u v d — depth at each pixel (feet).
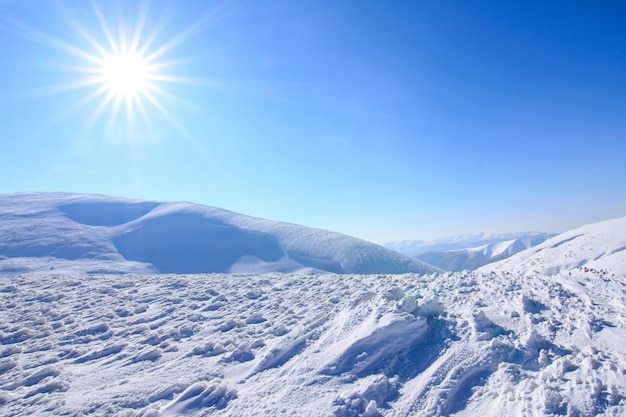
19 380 21.62
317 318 30.07
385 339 20.45
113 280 57.57
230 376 20.83
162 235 139.13
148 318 35.22
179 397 18.06
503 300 27.78
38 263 96.63
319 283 49.44
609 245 153.89
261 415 15.14
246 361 22.97
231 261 121.70
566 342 19.22
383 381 16.65
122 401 18.04
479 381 16.21
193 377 20.43
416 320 22.12
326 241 139.74
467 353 18.31
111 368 23.03
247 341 26.58
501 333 20.49
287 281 52.90
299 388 17.10
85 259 106.32
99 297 44.70
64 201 170.91
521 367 16.83
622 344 18.33
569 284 33.86
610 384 14.14
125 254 118.52
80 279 58.70
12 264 92.32
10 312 38.19
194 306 39.42
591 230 230.27
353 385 17.02
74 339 29.63
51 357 25.67
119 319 35.29
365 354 19.44
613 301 26.03
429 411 14.34
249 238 141.08
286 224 165.68
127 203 180.65
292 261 119.96
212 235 143.23
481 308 26.13
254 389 18.11
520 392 14.47
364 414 14.53
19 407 17.99
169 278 59.88
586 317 22.18
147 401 18.06
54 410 17.35
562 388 14.25
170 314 36.55
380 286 42.22
